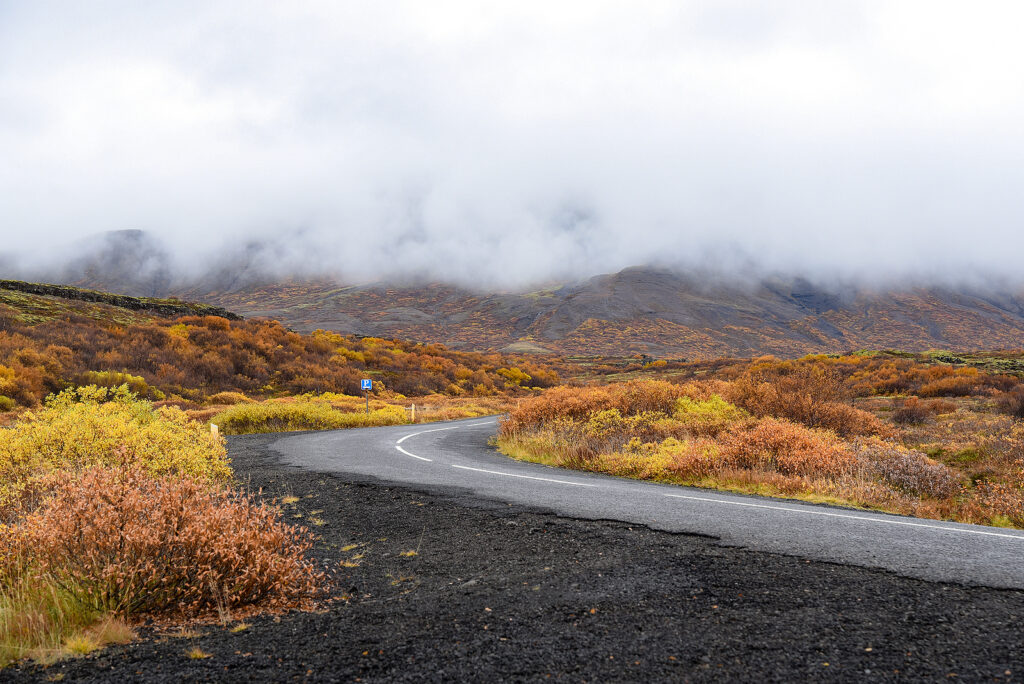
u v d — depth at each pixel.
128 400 10.81
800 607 3.61
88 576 3.67
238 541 3.96
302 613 3.78
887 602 3.68
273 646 3.19
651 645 3.07
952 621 3.35
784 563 4.58
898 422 21.02
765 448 10.00
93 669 2.91
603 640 3.15
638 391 18.61
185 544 3.80
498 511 6.80
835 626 3.29
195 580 3.79
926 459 9.97
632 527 5.88
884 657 2.88
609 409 17.00
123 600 3.60
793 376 18.20
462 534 5.82
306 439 17.09
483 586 4.22
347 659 2.99
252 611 3.81
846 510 6.82
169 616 3.72
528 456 12.93
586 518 6.32
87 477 4.51
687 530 5.72
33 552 3.85
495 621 3.49
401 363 69.75
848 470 9.04
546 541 5.44
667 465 9.84
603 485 8.77
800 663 2.82
